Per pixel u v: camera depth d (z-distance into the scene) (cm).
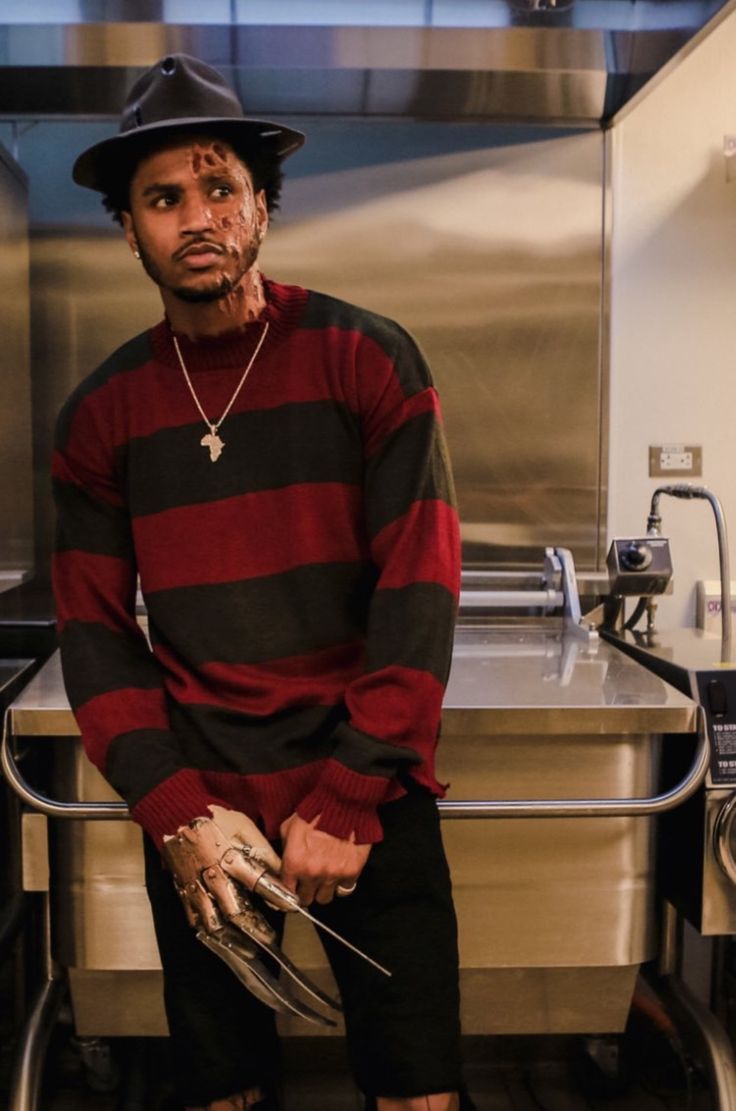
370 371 116
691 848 163
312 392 117
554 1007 173
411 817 118
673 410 223
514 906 159
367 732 109
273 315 119
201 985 122
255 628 117
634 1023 197
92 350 215
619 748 156
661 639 196
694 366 222
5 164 188
